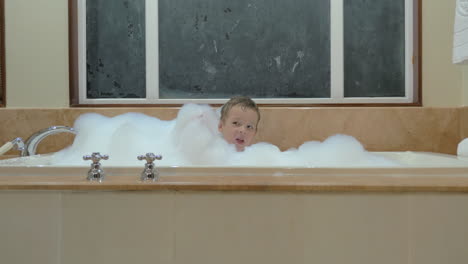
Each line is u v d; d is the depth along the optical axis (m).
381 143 1.64
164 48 1.75
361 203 0.71
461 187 0.69
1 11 1.69
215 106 1.70
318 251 0.71
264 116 1.65
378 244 0.71
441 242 0.70
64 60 1.71
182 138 1.35
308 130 1.64
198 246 0.71
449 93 1.70
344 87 1.75
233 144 1.43
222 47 1.75
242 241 0.71
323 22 1.74
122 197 0.72
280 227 0.71
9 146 1.25
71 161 1.38
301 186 0.70
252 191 0.71
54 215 0.72
